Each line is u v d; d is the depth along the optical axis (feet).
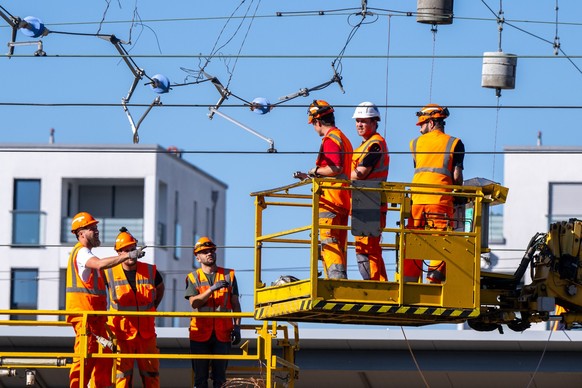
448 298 111.96
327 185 110.73
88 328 121.60
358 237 114.83
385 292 110.93
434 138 117.08
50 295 395.34
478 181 114.83
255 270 117.29
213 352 126.00
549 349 164.45
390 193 111.45
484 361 165.37
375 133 116.26
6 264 396.57
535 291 118.11
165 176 407.44
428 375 166.71
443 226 114.73
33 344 162.40
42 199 398.21
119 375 123.54
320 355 166.30
